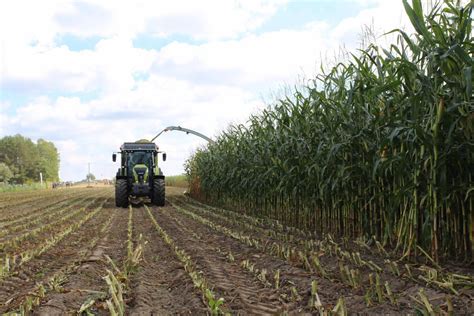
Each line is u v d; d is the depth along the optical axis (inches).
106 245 331.9
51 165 4872.0
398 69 189.0
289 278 198.5
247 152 503.8
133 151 742.5
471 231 196.9
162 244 331.6
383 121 210.5
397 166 215.6
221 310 155.3
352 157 274.4
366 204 272.4
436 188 193.6
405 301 153.6
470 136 190.5
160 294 188.5
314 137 318.7
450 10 184.9
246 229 395.2
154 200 739.4
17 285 206.4
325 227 334.0
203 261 250.5
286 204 410.0
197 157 852.0
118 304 154.3
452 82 177.3
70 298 175.6
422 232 208.1
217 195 713.0
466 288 159.6
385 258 226.1
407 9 175.0
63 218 526.6
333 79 275.4
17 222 517.7
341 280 188.1
